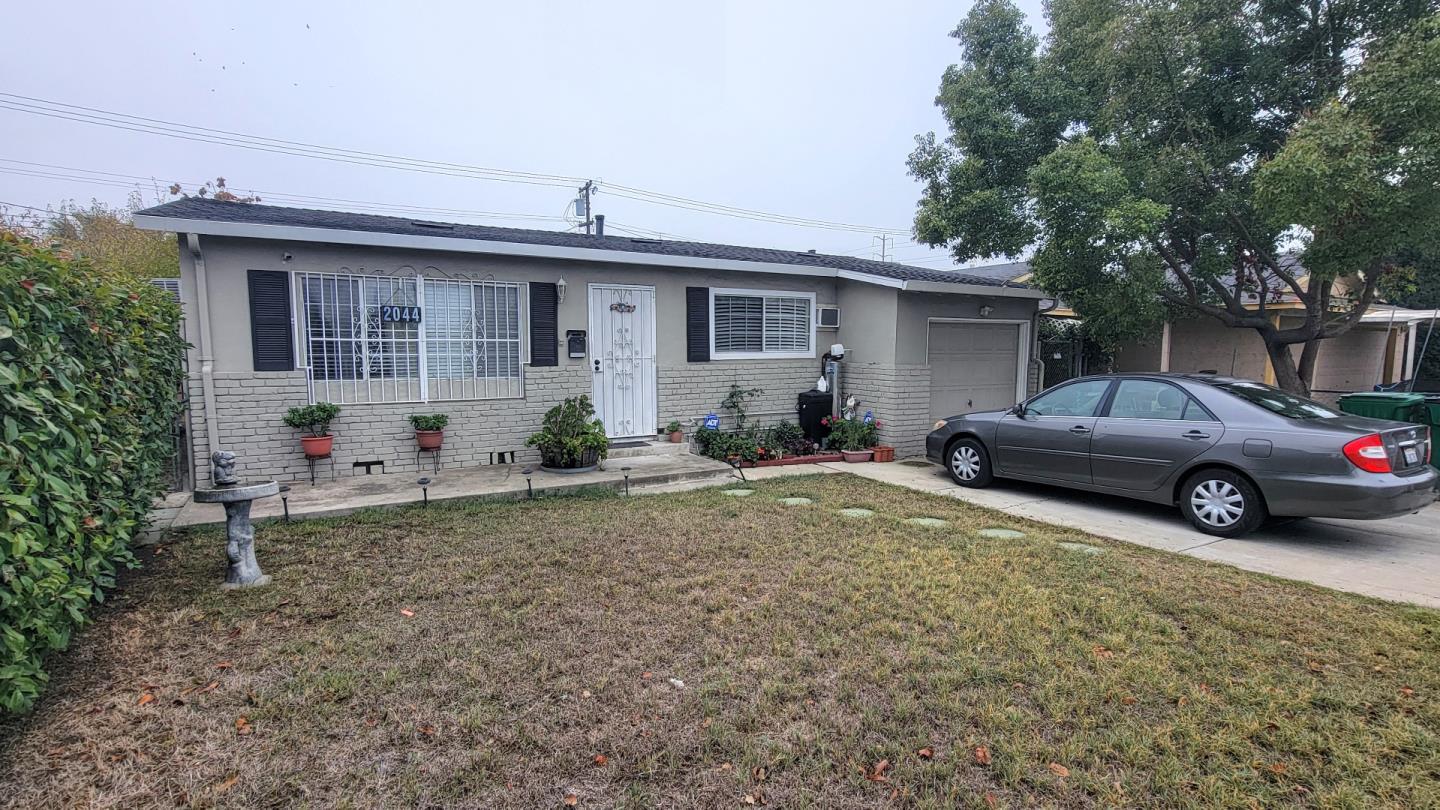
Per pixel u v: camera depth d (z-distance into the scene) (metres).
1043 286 10.00
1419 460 5.70
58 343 2.99
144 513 4.66
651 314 9.07
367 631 3.72
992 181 10.80
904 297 9.66
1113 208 8.37
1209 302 10.98
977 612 4.05
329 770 2.56
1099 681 3.25
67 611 2.87
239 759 2.61
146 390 4.92
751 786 2.51
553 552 5.11
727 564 4.90
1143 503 7.23
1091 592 4.42
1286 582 4.73
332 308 7.29
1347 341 16.34
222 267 6.77
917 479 8.36
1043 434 7.22
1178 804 2.44
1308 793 2.51
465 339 7.97
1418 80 6.66
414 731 2.80
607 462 8.33
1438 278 17.08
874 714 2.95
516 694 3.09
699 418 9.52
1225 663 3.48
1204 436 6.07
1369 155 6.82
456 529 5.70
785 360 10.16
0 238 2.69
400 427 7.67
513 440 8.27
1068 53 10.35
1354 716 3.00
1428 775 2.61
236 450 6.95
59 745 2.67
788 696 3.09
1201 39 8.70
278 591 4.29
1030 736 2.81
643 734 2.80
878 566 4.87
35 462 2.55
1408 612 4.17
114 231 17.38
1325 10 8.51
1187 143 9.20
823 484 7.90
